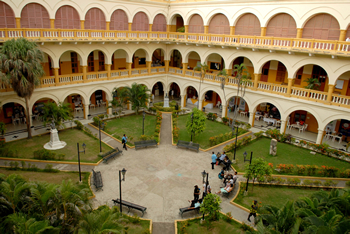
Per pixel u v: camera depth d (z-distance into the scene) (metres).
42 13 22.88
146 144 20.69
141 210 13.16
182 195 15.13
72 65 28.47
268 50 23.59
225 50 26.97
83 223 9.15
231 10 26.19
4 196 9.91
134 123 26.20
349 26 20.22
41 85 23.06
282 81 27.38
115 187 15.59
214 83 28.27
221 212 13.79
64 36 23.00
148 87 32.03
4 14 21.06
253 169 14.41
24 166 17.06
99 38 24.95
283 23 23.53
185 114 29.64
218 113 30.55
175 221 12.98
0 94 20.81
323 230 8.77
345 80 23.31
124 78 29.19
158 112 27.78
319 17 21.53
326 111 21.19
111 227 8.95
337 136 23.27
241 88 23.77
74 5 24.30
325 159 19.80
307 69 25.22
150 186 15.83
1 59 17.73
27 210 9.98
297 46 21.50
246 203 14.48
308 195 15.27
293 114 27.11
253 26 25.50
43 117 21.05
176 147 21.28
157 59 37.28
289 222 10.20
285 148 21.52
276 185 16.20
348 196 11.61
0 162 17.50
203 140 22.77
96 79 26.83
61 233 9.71
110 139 22.19
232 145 20.58
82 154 19.22
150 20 30.22
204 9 28.31
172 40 30.34
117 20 27.77
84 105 26.48
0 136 20.83
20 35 20.66
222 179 16.83
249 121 26.44
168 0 31.28
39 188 10.19
